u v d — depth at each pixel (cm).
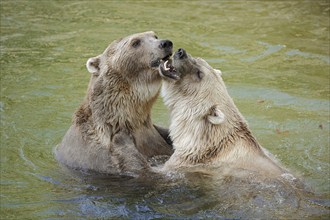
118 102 1257
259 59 1888
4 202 1173
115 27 2144
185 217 1080
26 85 1706
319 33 2105
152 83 1260
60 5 2423
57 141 1433
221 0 2508
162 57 1236
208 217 1073
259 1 2495
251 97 1634
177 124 1268
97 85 1273
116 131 1267
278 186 1130
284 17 2281
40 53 1930
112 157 1245
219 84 1265
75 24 2184
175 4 2452
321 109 1566
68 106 1591
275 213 1061
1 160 1344
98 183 1247
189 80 1255
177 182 1194
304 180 1215
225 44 2005
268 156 1256
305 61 1869
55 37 2058
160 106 1617
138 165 1224
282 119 1520
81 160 1280
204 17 2280
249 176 1161
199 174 1198
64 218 1106
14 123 1502
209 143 1229
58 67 1831
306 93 1653
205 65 1265
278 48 1975
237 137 1230
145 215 1100
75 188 1228
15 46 1980
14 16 2269
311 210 1065
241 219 1057
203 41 2027
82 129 1291
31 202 1173
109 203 1155
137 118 1288
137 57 1245
